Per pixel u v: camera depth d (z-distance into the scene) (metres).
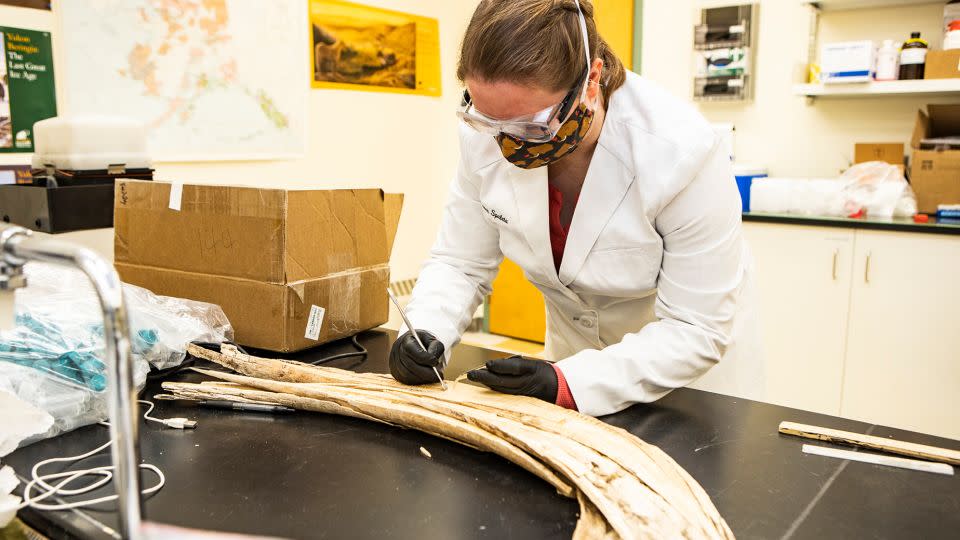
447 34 4.12
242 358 1.36
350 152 3.63
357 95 3.62
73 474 0.97
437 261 1.55
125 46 2.61
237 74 3.03
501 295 4.55
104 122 1.97
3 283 0.75
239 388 1.26
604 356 1.23
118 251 1.75
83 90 2.49
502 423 1.05
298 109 3.33
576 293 1.49
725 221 1.23
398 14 3.77
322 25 3.39
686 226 1.22
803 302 3.00
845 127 3.33
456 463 1.03
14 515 0.91
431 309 1.43
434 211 4.20
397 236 3.96
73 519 0.86
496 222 1.42
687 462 1.02
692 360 1.23
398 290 4.02
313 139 3.43
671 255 1.27
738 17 3.46
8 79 2.28
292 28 3.25
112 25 2.56
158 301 1.51
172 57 2.78
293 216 1.51
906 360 2.81
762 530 0.83
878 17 3.19
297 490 0.94
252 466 1.01
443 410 1.11
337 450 1.07
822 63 3.06
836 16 3.29
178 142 2.84
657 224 1.27
